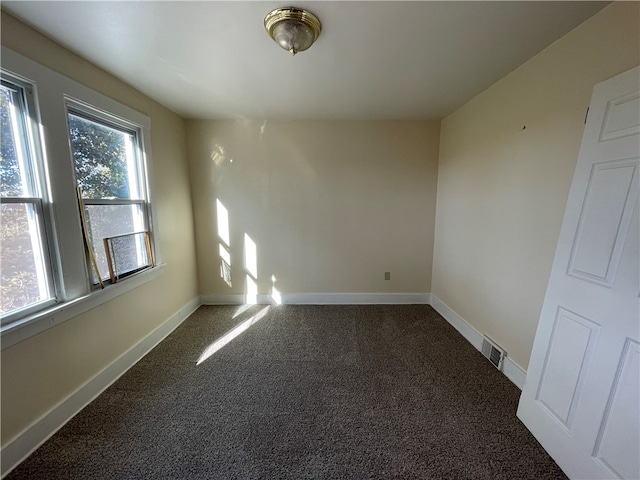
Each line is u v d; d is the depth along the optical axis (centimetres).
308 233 347
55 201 160
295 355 240
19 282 146
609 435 116
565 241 144
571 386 134
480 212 246
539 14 139
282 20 136
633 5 122
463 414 171
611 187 123
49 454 143
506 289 212
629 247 114
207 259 351
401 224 347
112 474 133
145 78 212
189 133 324
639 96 114
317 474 134
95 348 188
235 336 273
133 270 233
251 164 333
